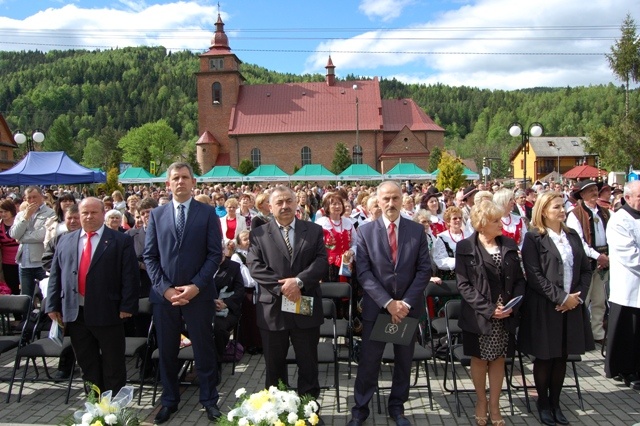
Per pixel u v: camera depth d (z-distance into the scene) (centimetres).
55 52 17825
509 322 473
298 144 6319
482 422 493
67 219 649
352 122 6366
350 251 705
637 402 548
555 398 503
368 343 491
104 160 10119
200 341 516
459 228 708
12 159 5594
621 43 3125
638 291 564
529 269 486
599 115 11112
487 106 15150
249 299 736
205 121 6369
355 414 492
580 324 488
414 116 6588
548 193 497
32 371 671
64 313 523
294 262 490
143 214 752
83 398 576
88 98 13612
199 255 515
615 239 572
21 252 821
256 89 6644
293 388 564
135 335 688
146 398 578
